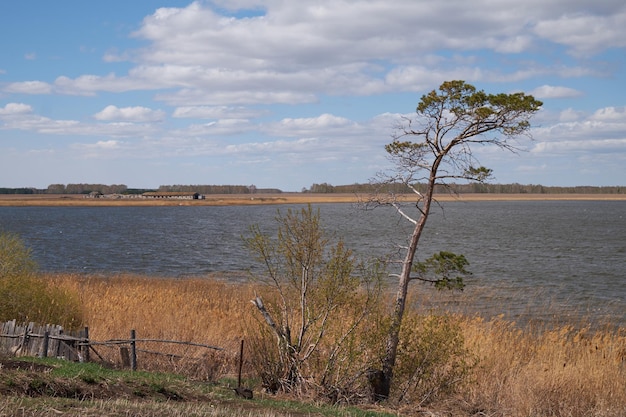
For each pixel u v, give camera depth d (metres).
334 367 15.24
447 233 86.19
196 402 12.52
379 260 16.19
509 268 48.31
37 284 20.31
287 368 15.52
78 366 13.55
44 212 176.88
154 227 105.75
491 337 19.19
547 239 77.06
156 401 11.96
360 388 15.44
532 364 17.41
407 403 15.49
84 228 103.38
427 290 33.06
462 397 15.77
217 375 16.77
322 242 15.91
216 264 53.09
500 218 136.00
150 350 17.56
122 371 14.41
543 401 15.07
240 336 19.55
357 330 15.49
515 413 14.80
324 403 14.56
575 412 14.84
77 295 22.44
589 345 19.55
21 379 11.30
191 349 18.12
